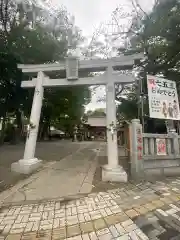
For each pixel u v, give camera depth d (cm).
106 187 378
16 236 206
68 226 227
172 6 671
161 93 510
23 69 590
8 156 764
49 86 579
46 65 577
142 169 442
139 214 256
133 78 509
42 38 918
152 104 492
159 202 298
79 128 2572
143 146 460
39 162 559
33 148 535
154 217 248
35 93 568
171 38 693
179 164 489
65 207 283
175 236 206
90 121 2811
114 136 468
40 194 338
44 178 440
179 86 816
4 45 802
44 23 980
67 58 545
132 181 420
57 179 431
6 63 803
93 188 373
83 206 285
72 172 500
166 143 485
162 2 682
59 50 995
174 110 518
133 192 347
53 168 550
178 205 287
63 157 773
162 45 712
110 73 522
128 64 515
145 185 390
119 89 1093
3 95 1055
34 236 206
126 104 1065
